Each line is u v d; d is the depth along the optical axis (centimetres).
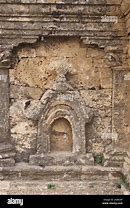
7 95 939
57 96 938
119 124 949
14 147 952
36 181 918
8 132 948
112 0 883
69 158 938
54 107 942
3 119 940
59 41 938
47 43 937
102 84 949
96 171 927
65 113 943
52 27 906
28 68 942
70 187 880
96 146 962
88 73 950
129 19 851
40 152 945
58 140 961
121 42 920
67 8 891
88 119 942
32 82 946
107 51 925
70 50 942
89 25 908
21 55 935
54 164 937
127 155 927
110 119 958
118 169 930
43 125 943
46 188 873
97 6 891
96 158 959
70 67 945
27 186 884
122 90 942
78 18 902
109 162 938
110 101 954
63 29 907
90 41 919
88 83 952
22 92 947
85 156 941
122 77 939
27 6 888
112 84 948
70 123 946
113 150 943
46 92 941
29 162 939
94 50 943
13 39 912
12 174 920
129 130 945
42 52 938
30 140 954
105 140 957
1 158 923
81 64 948
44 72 945
